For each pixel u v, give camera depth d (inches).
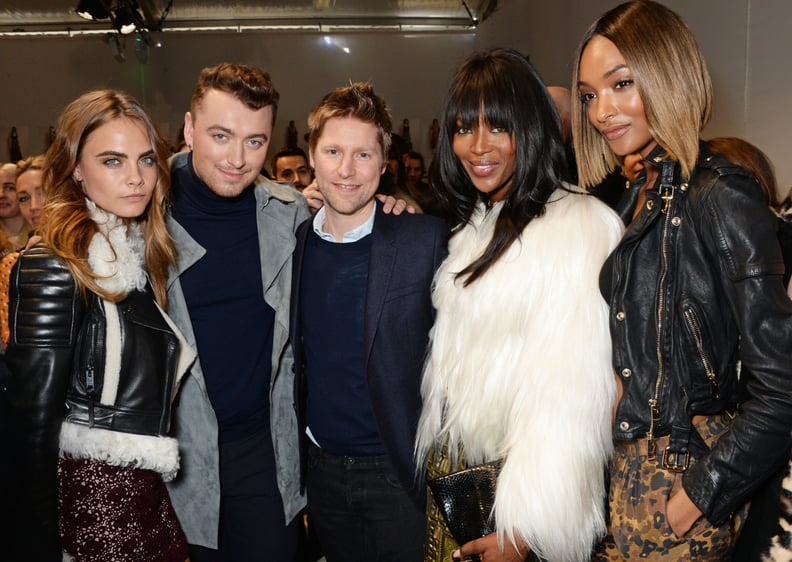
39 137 319.3
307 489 76.4
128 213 60.0
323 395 72.0
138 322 59.9
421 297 68.2
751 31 122.9
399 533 71.3
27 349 55.1
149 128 61.1
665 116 49.4
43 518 56.2
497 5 294.5
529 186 59.3
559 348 54.6
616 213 57.9
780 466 47.6
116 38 294.0
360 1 317.1
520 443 55.1
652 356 51.3
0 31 313.6
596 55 52.1
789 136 113.7
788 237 60.8
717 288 49.4
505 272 58.2
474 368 59.3
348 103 67.2
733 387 51.8
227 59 320.2
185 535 74.7
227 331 75.5
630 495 52.1
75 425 56.9
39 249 56.9
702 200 48.8
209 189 72.9
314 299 72.1
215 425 74.0
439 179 66.5
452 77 63.4
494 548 58.1
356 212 70.6
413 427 68.7
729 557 53.4
